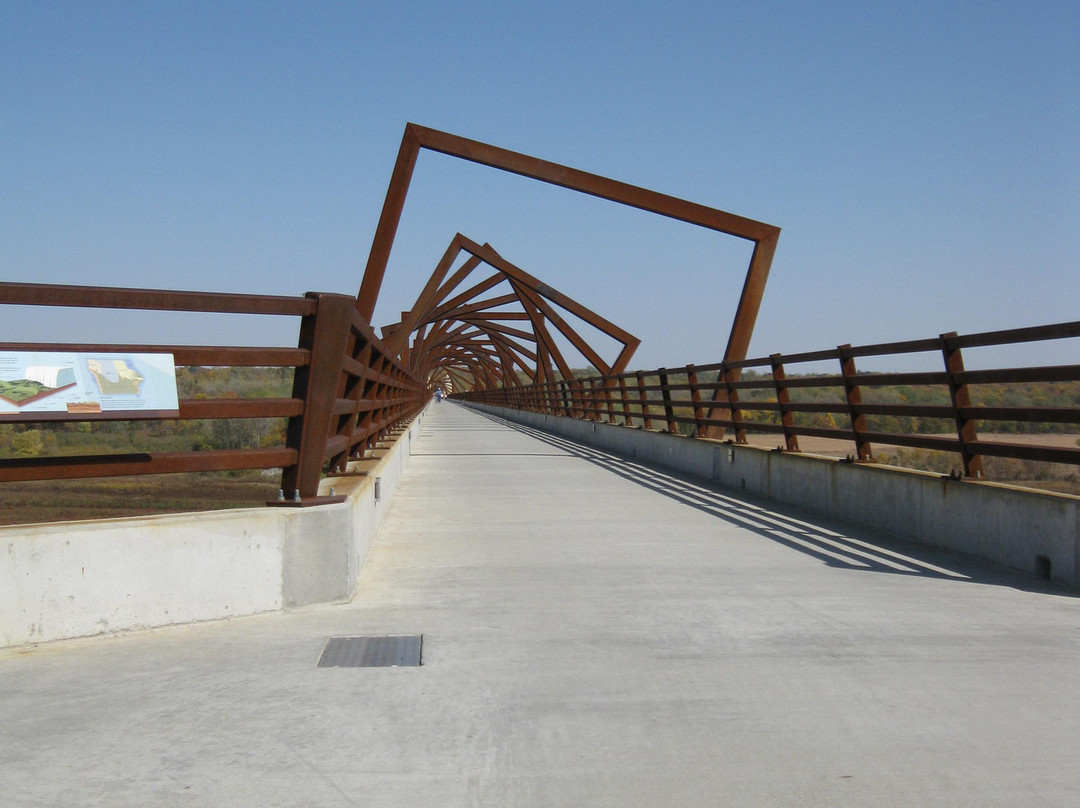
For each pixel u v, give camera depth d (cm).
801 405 1052
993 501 676
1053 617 508
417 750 316
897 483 814
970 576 634
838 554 723
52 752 312
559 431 3117
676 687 385
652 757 312
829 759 310
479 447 2281
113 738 325
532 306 3719
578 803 276
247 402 507
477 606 534
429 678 396
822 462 964
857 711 357
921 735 332
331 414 539
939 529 749
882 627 485
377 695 373
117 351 467
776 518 941
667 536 816
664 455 1631
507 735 331
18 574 434
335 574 537
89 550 451
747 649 443
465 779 293
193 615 484
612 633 472
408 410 2319
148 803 272
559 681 393
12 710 352
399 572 641
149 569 469
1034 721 346
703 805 275
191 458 494
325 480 711
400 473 1390
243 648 440
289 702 364
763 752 316
